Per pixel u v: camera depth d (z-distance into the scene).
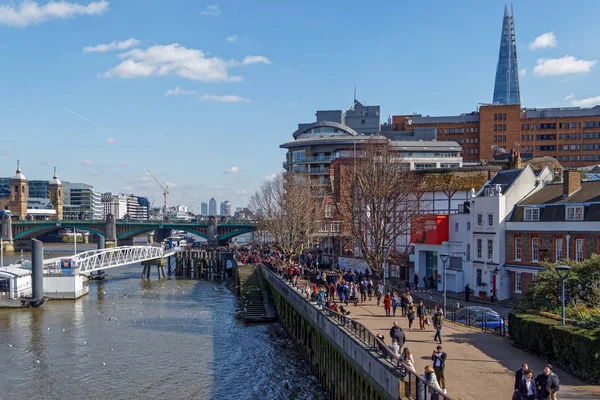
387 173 63.56
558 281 36.16
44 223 195.38
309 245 107.12
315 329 46.28
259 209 135.38
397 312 45.91
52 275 85.69
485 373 28.16
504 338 36.31
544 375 22.05
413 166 131.00
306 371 48.00
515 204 59.44
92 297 89.25
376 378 27.67
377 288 53.41
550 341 30.41
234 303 84.88
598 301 35.41
